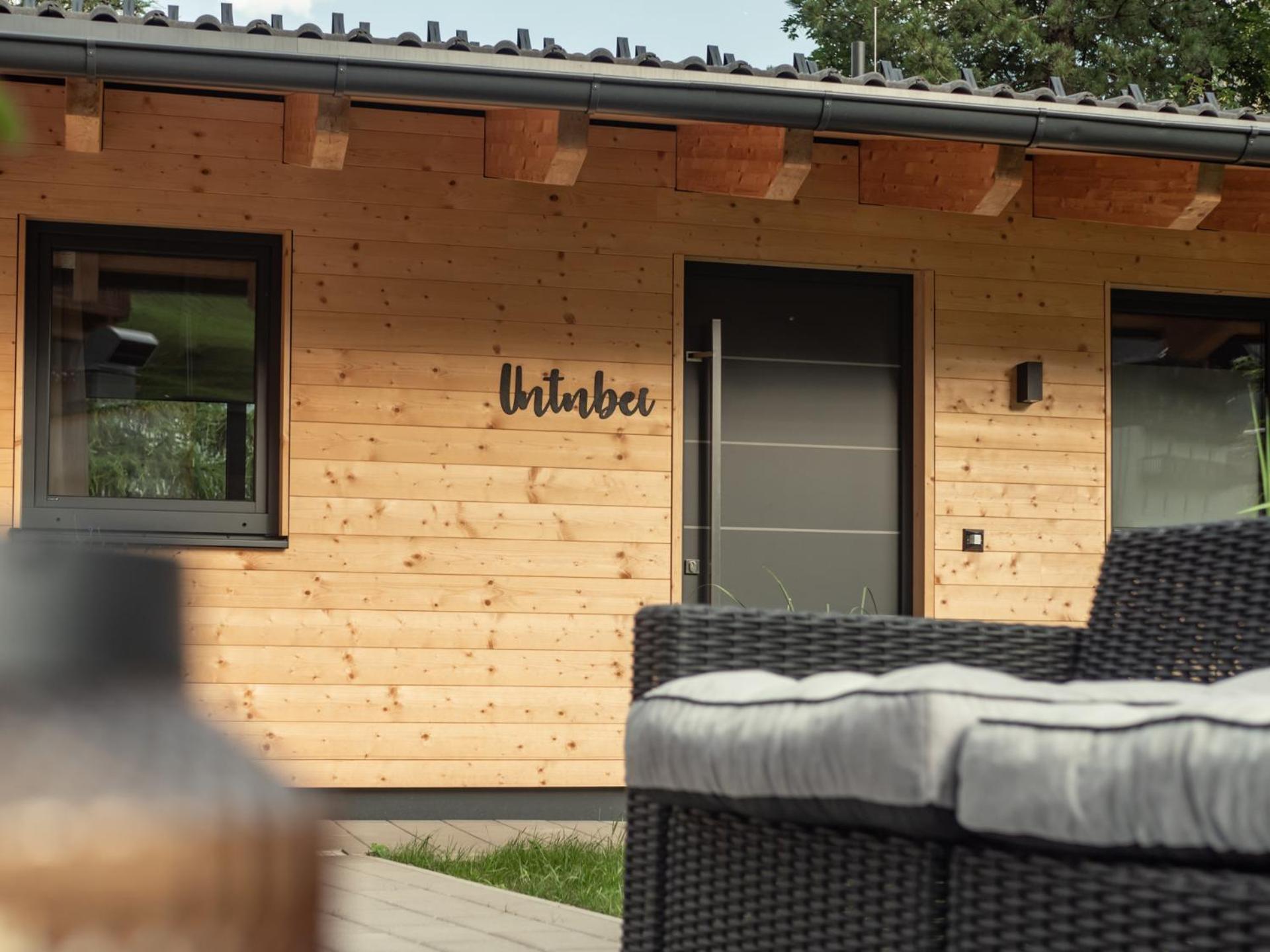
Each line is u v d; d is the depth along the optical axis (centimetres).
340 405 595
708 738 195
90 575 26
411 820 591
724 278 646
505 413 608
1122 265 669
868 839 180
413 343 602
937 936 170
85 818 24
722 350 645
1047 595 652
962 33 2270
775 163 571
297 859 27
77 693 26
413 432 600
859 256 645
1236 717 137
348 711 590
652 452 620
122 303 587
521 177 589
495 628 603
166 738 26
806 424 652
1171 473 684
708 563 636
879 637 241
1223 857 136
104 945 24
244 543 583
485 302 609
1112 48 2150
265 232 594
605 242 621
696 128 620
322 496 591
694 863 212
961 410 651
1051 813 147
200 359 592
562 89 520
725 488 642
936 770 162
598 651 611
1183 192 618
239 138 593
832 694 182
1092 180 651
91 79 498
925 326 650
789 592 645
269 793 26
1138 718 146
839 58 2262
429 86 512
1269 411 689
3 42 480
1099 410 663
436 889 419
